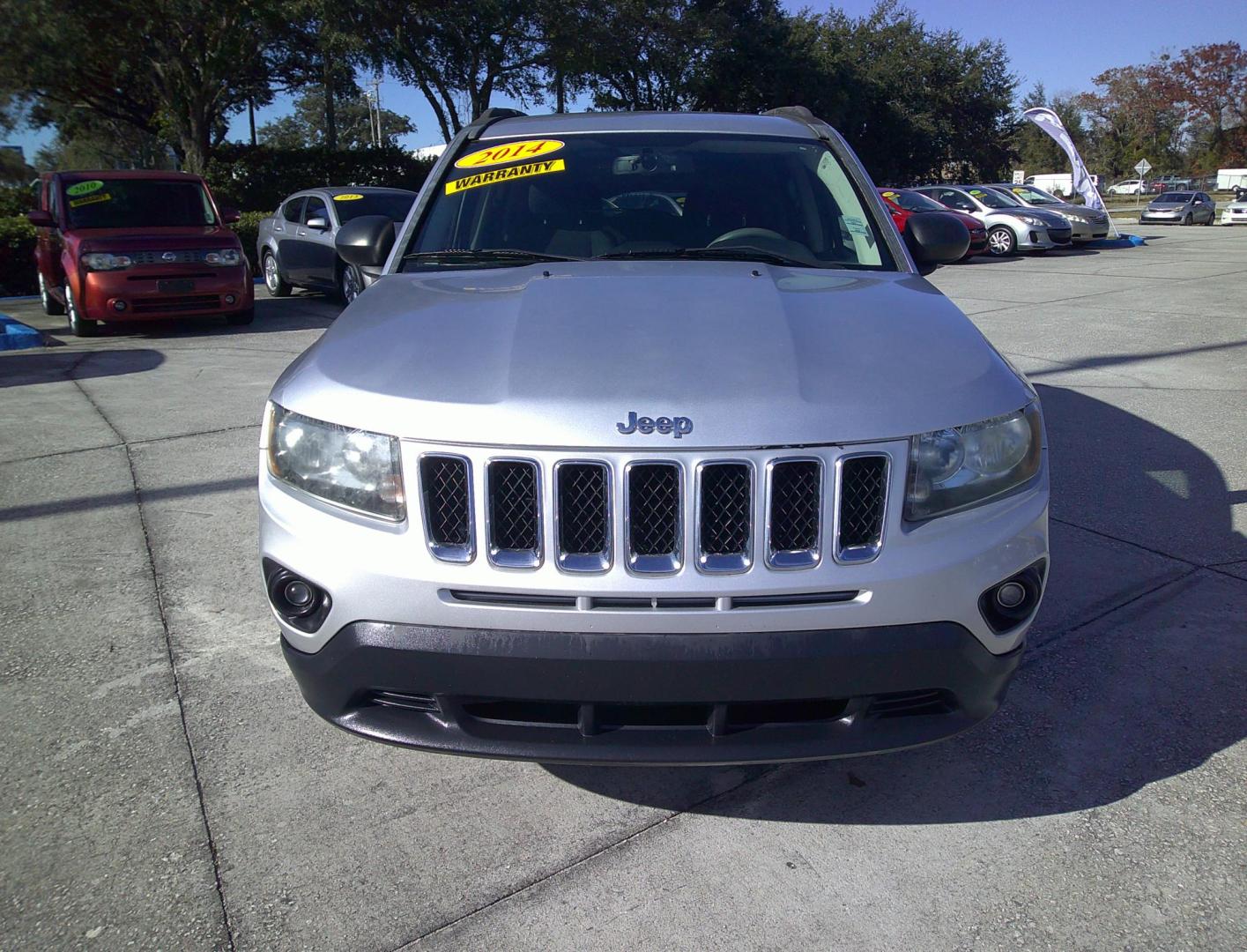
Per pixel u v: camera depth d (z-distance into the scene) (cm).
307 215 1280
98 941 212
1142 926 215
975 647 217
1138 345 898
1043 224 1967
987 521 220
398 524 213
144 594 386
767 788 267
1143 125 7131
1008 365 259
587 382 214
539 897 225
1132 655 334
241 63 2275
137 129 3119
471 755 216
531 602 206
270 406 248
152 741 286
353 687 219
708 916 219
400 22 2312
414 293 288
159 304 1006
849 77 3978
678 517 203
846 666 205
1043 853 239
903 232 356
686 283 273
